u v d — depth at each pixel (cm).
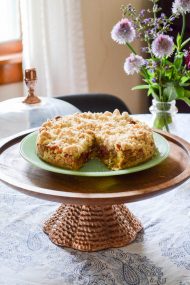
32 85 139
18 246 91
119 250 90
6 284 81
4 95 204
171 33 210
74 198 82
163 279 83
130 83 246
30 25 186
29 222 98
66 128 103
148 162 94
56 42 193
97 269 85
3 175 90
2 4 199
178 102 219
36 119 136
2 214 100
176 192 108
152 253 89
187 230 95
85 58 215
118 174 89
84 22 217
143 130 99
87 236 90
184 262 87
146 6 231
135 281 83
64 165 92
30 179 91
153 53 114
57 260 87
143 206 103
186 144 104
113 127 104
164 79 119
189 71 117
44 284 82
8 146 105
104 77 235
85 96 163
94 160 100
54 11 189
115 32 113
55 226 94
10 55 206
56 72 198
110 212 93
